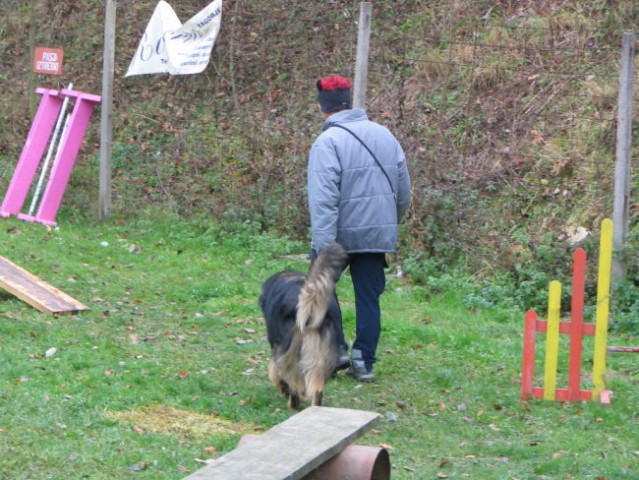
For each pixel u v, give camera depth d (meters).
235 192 12.76
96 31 16.92
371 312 7.65
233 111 14.28
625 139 9.45
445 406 7.14
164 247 11.95
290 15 14.93
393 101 12.12
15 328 8.23
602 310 7.18
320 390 6.45
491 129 12.86
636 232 9.89
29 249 11.26
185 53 12.48
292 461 4.13
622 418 6.85
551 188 11.72
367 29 10.57
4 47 17.00
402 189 7.71
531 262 10.52
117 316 9.05
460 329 9.26
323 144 7.34
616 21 14.06
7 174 14.41
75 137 12.87
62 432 6.00
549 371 7.29
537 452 6.19
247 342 8.54
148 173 13.97
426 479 5.61
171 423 6.40
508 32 14.59
